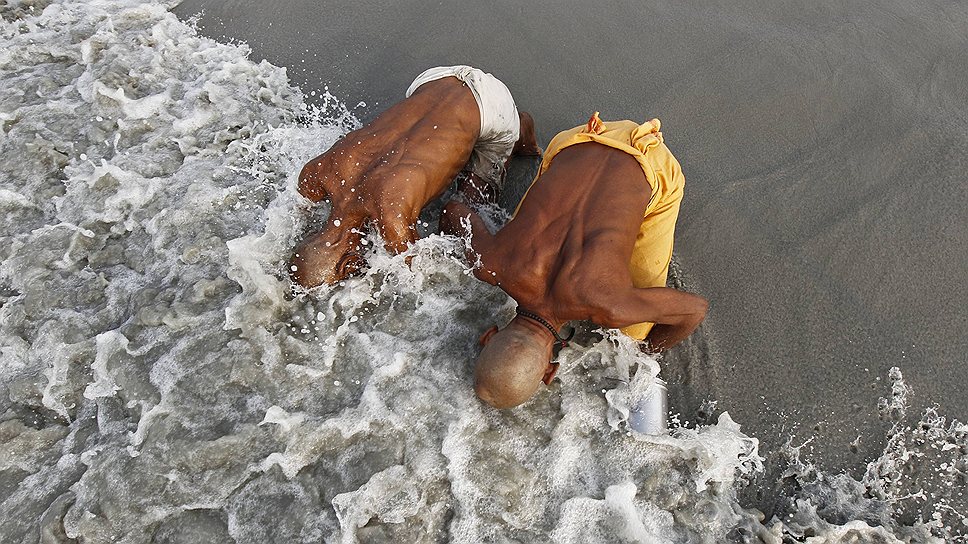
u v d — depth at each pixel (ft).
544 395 9.82
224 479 8.86
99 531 8.45
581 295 9.02
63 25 16.10
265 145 13.00
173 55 15.15
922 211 11.99
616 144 10.03
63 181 12.42
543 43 15.43
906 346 10.53
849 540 8.74
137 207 11.93
